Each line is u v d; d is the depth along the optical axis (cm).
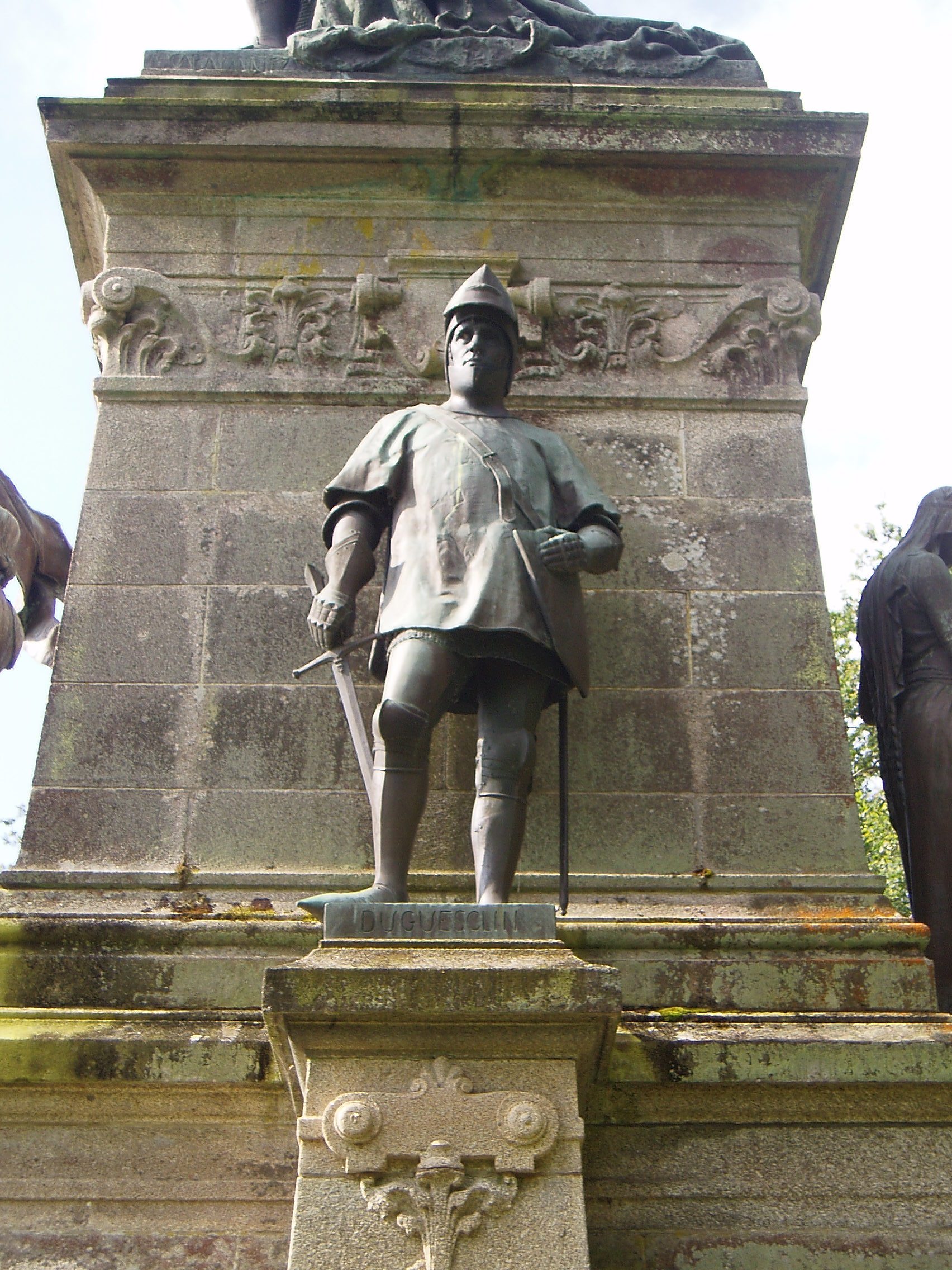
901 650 727
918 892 687
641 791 681
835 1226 544
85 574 723
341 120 830
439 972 500
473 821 586
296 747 686
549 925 522
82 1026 577
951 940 672
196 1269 536
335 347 788
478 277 695
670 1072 558
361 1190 487
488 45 885
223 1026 579
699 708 700
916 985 610
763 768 686
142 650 706
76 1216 546
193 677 701
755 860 666
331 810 672
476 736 691
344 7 920
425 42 887
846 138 834
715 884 653
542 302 795
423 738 580
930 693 710
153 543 734
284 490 750
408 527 632
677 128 832
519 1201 487
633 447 767
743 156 827
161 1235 543
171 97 841
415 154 825
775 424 775
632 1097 562
